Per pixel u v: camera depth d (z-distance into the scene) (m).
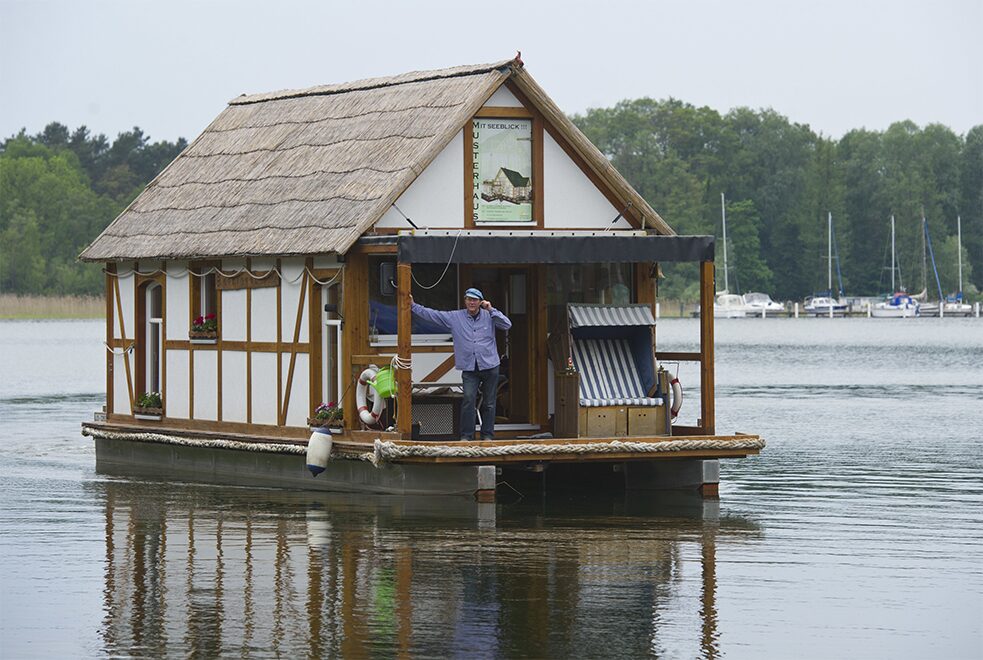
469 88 56.12
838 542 46.75
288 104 66.50
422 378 55.50
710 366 56.66
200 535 47.38
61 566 42.72
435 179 55.25
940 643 34.91
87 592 39.53
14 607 37.97
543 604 38.22
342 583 40.41
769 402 104.62
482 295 57.28
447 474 53.62
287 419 57.94
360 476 55.91
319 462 54.41
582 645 34.53
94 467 66.12
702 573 41.91
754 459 70.00
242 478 60.75
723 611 37.66
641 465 58.41
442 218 55.38
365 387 54.25
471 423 53.53
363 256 54.56
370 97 61.59
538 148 56.47
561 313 56.62
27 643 34.75
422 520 49.91
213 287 62.69
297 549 45.00
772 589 40.00
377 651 33.97
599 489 58.31
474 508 52.38
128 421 67.25
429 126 55.91
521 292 58.16
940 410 97.44
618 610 37.66
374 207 53.69
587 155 56.81
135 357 66.69
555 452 52.72
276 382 58.47
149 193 68.31
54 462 68.44
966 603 38.59
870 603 38.53
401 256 51.50
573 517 51.03
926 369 150.12
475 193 55.81
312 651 34.00
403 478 54.47
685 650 34.25
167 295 64.62
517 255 52.78
